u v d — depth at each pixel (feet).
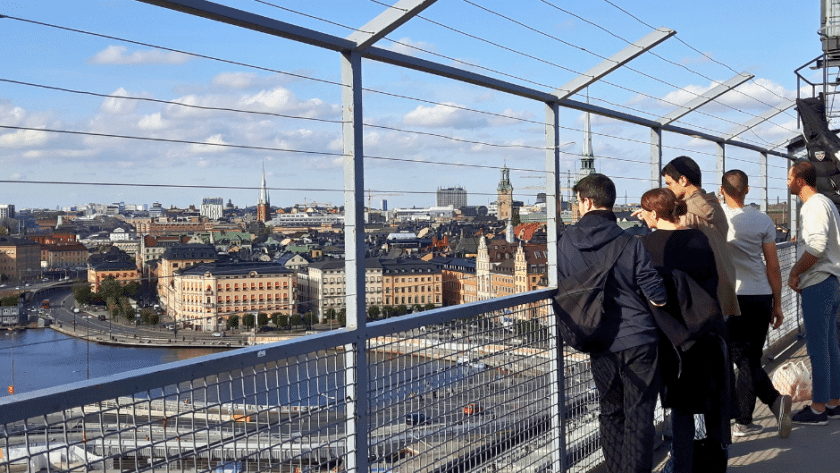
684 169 14.24
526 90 12.85
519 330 12.19
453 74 11.09
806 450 15.58
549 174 13.76
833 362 17.54
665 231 12.67
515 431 11.95
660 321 12.17
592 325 11.48
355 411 8.96
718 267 14.10
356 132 9.20
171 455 6.84
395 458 9.59
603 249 11.50
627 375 11.57
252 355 7.60
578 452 13.88
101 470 6.31
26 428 5.88
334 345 8.65
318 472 8.41
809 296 17.15
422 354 10.09
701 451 13.07
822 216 16.65
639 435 11.56
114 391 6.38
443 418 10.41
